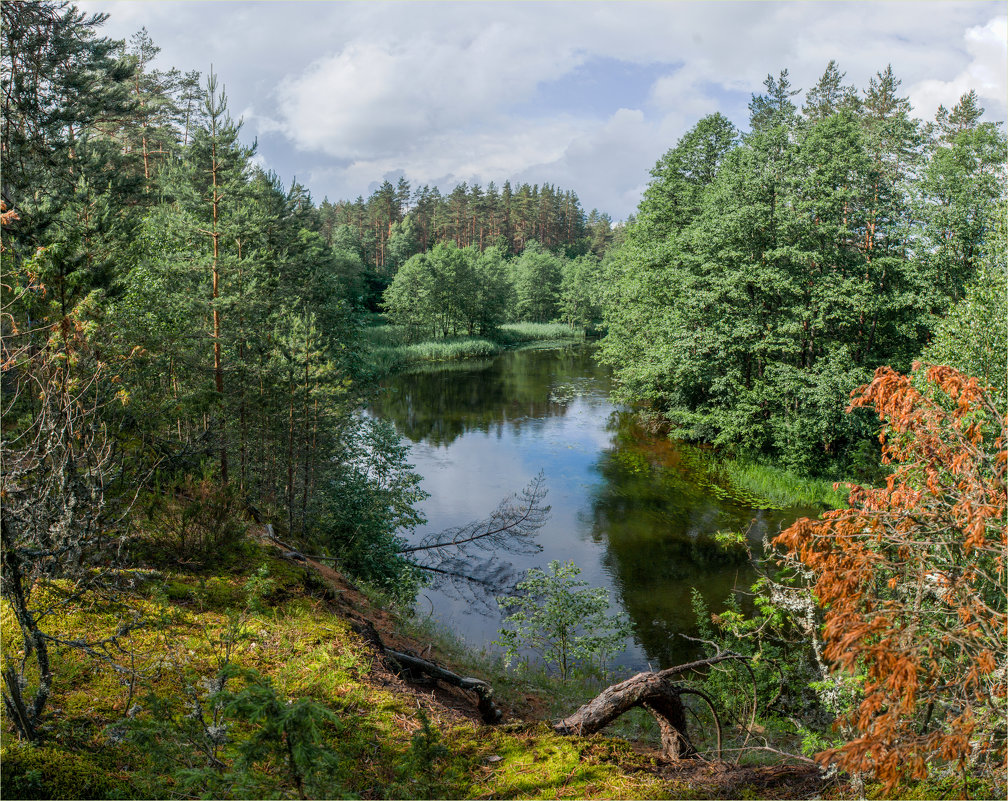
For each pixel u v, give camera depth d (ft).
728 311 91.09
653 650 43.73
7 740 13.93
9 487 17.01
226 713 10.21
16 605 14.47
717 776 16.89
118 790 12.92
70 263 26.11
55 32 68.64
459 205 428.97
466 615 48.91
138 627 20.16
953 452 13.67
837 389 78.59
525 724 19.66
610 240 471.62
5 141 65.05
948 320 56.39
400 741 17.83
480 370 176.35
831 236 85.76
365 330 218.18
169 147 130.31
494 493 76.48
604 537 64.34
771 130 93.71
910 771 10.78
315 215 117.91
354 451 57.72
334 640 23.17
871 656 10.21
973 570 12.13
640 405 125.08
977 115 123.24
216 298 47.09
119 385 29.40
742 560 58.95
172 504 29.60
